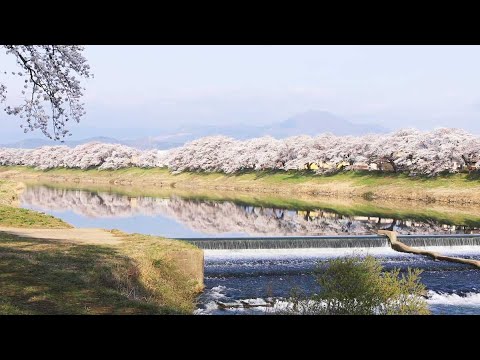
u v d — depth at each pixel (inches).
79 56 514.0
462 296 820.6
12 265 493.0
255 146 4315.9
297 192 3282.5
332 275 438.0
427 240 1198.9
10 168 6643.7
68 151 6131.9
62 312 367.2
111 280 505.4
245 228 1567.4
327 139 3941.9
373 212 2031.3
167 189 3703.3
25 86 504.7
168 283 643.5
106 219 1759.4
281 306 693.9
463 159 2701.8
